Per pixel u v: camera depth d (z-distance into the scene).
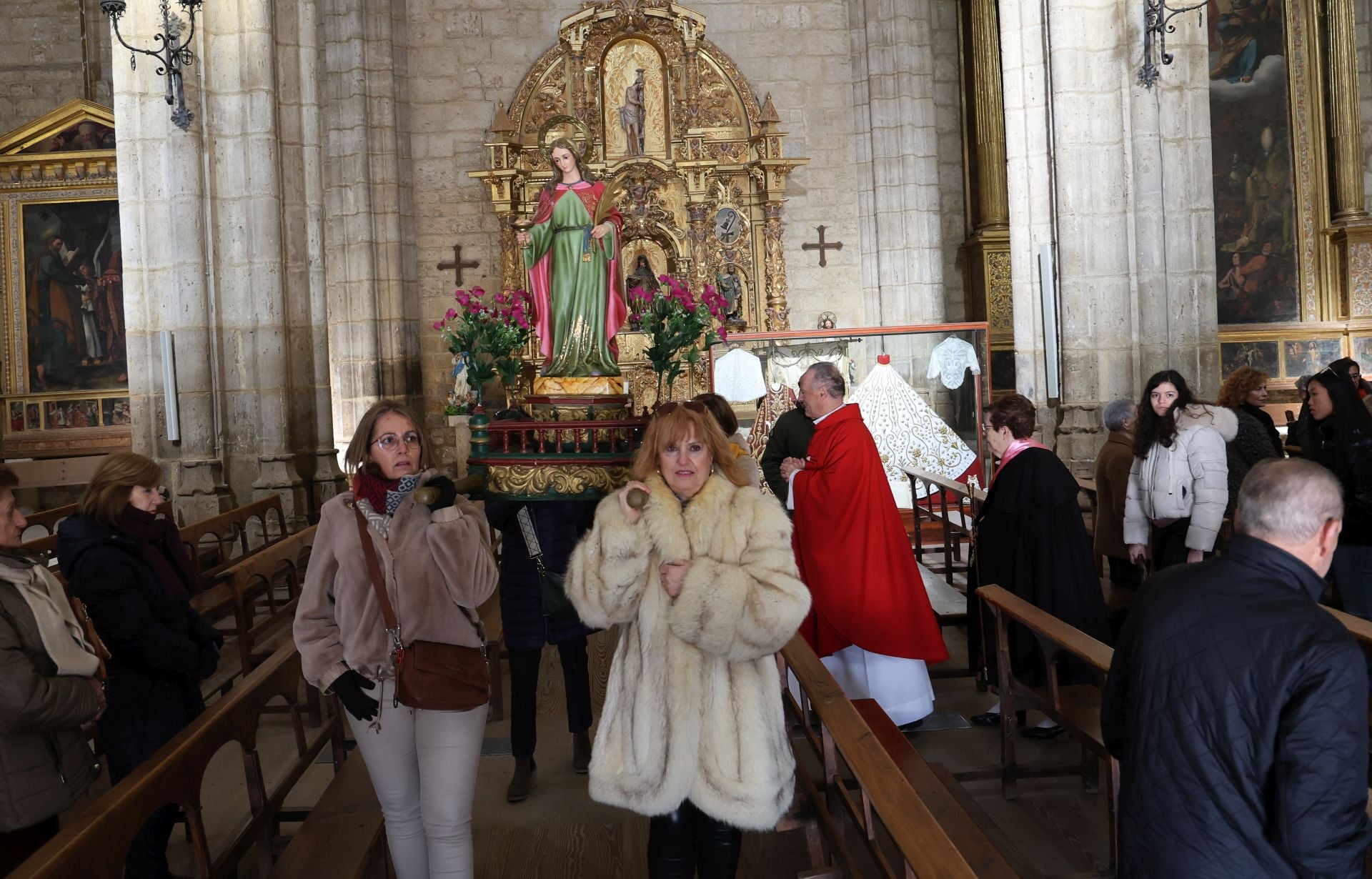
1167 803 2.01
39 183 15.62
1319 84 14.63
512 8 16.70
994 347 15.83
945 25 16.88
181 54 9.05
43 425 15.70
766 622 2.56
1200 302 8.55
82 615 3.43
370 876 3.23
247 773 3.30
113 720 3.44
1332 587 6.38
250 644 5.76
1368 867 3.09
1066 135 8.64
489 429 4.02
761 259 16.56
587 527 4.32
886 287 16.56
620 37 16.50
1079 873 3.42
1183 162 8.52
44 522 8.46
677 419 2.73
